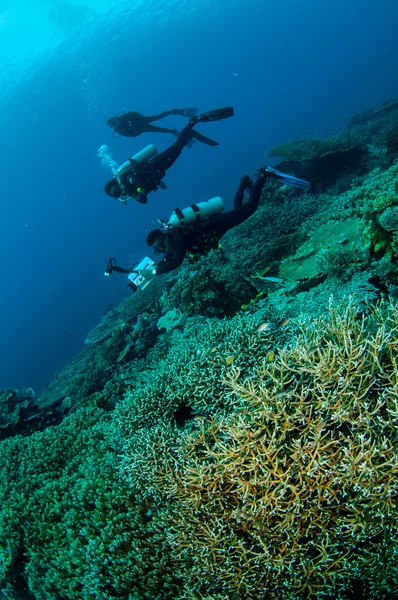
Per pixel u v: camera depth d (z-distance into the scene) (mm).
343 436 2465
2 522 4684
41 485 4938
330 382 2637
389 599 2656
